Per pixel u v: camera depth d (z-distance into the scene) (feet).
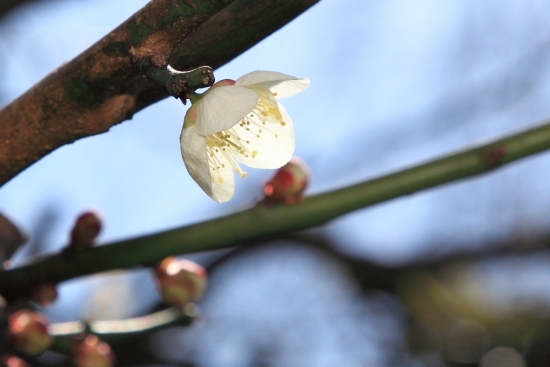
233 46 1.10
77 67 1.06
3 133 1.08
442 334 1.64
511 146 1.17
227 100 1.05
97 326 1.20
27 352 1.17
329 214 1.17
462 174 1.18
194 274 1.20
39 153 1.08
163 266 1.20
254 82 1.06
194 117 1.06
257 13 1.09
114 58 1.05
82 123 1.08
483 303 1.64
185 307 1.21
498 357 1.60
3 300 1.18
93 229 1.17
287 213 1.17
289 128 1.12
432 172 1.18
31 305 1.25
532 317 1.61
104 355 1.18
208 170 1.06
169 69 1.03
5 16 1.58
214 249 1.18
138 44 1.04
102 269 1.18
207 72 1.02
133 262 1.18
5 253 1.19
